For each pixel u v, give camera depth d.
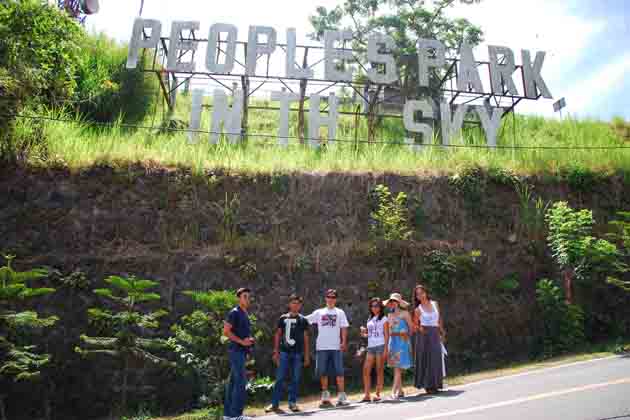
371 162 16.44
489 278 14.02
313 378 12.00
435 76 24.20
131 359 11.55
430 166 16.62
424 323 9.43
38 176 14.14
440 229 15.09
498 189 16.16
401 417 6.90
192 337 10.28
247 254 13.47
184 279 12.91
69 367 11.49
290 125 23.48
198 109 19.41
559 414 6.28
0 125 14.16
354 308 13.05
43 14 15.06
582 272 13.30
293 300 9.56
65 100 17.88
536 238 14.96
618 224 14.12
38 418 10.90
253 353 12.15
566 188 16.52
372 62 21.41
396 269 13.63
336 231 14.56
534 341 13.25
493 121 20.38
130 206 14.15
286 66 20.20
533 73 21.53
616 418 5.98
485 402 7.45
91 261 12.85
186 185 14.73
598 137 22.59
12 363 9.41
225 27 20.50
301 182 15.26
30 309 11.98
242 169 15.34
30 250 13.16
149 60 24.36
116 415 10.87
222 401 9.97
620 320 13.80
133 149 15.57
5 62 14.52
